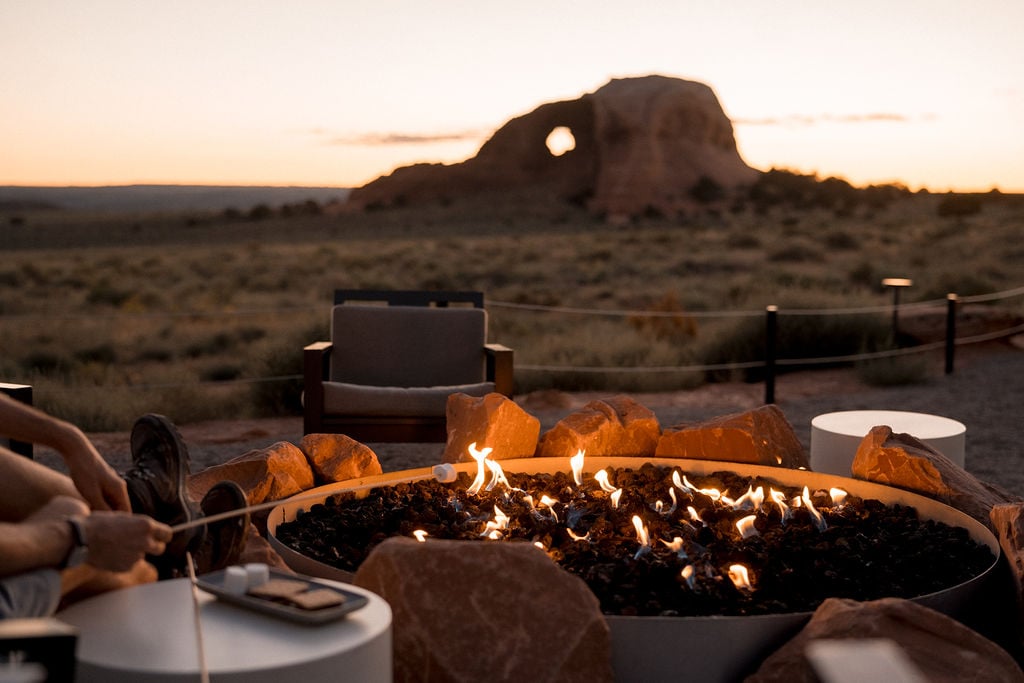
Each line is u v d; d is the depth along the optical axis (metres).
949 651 2.15
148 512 2.28
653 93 92.62
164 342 13.37
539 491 3.58
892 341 10.97
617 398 4.43
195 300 19.86
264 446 6.38
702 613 2.49
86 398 7.70
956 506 3.30
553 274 25.34
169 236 65.25
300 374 8.20
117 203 172.25
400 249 36.53
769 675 2.18
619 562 2.73
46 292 22.33
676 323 12.39
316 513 3.32
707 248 35.12
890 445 3.61
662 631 2.31
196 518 2.39
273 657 1.62
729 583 2.62
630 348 10.79
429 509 3.22
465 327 6.15
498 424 3.87
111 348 12.47
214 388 9.35
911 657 2.11
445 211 85.44
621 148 89.00
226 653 1.64
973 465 5.67
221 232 68.38
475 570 2.25
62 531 1.73
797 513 3.20
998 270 23.45
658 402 8.66
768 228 47.72
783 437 4.11
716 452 4.01
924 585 2.71
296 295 20.47
